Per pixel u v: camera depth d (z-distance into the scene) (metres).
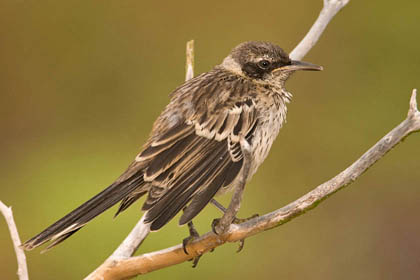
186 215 7.18
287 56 8.51
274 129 8.32
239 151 7.88
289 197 14.41
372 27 15.48
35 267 12.17
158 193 7.31
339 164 14.77
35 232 13.24
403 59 15.34
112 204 7.32
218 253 12.55
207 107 7.88
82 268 11.98
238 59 8.41
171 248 7.10
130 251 7.49
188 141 7.68
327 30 15.51
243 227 6.79
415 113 6.26
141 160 7.52
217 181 7.66
